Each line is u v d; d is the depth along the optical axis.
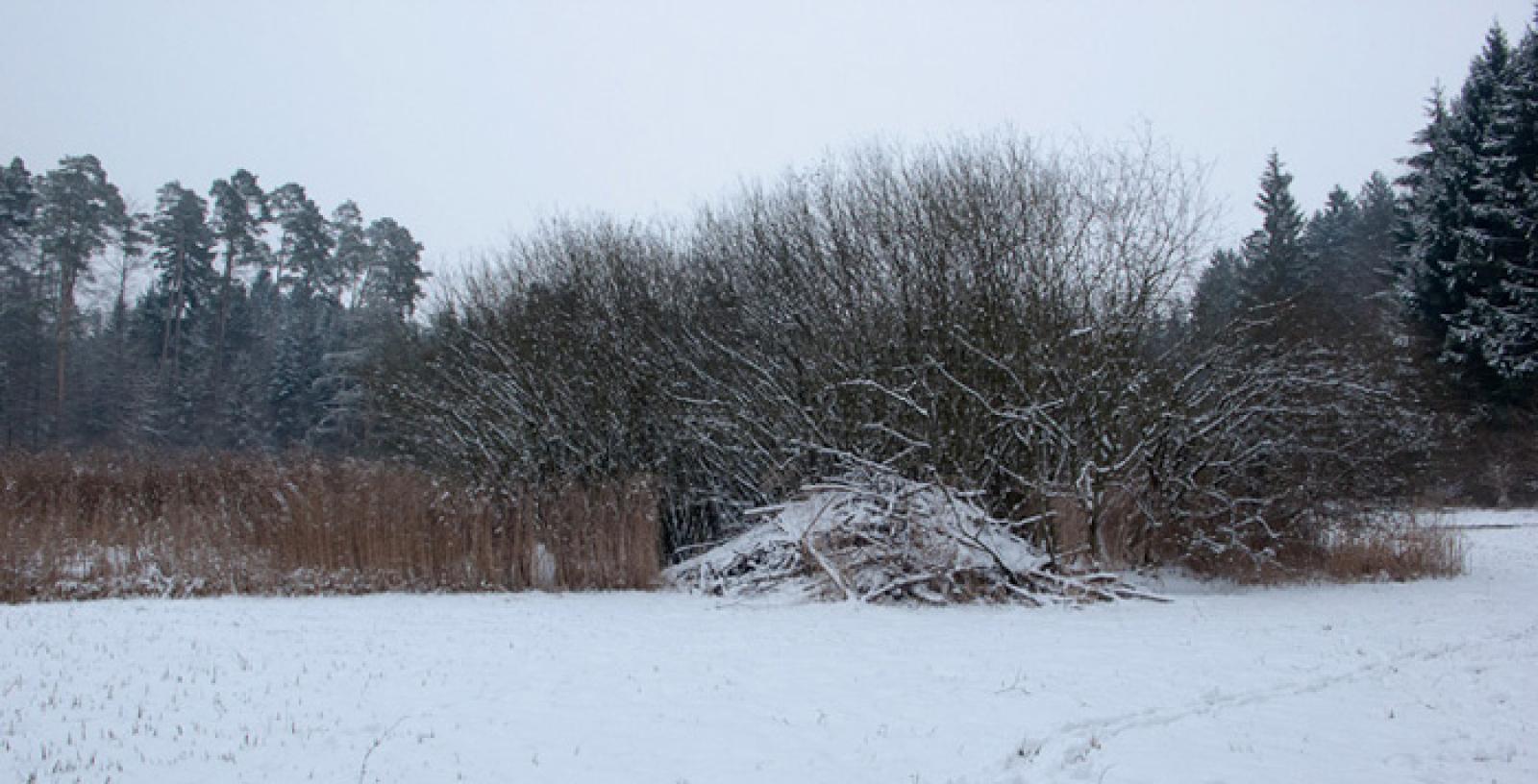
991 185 19.55
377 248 52.75
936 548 15.78
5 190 49.69
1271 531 17.66
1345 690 8.98
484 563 17.70
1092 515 16.48
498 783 6.38
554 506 18.33
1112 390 17.30
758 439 20.12
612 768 6.66
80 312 50.59
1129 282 17.97
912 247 19.55
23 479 20.53
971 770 6.57
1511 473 32.97
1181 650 10.80
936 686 9.04
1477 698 8.71
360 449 33.12
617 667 10.05
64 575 16.56
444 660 10.44
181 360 57.78
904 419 18.48
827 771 6.57
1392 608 14.16
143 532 17.73
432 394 22.84
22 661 10.36
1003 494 17.69
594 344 21.39
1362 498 19.14
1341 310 21.98
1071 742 7.20
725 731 7.53
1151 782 6.36
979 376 17.86
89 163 50.94
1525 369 32.41
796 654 10.72
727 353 20.88
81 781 6.42
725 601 15.42
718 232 23.17
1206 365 17.97
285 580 17.00
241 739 7.41
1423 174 42.62
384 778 6.46
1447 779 6.54
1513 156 34.38
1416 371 23.28
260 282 67.06
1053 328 17.70
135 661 10.38
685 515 21.28
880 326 19.31
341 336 52.69
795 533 16.91
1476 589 16.53
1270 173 46.00
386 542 17.62
